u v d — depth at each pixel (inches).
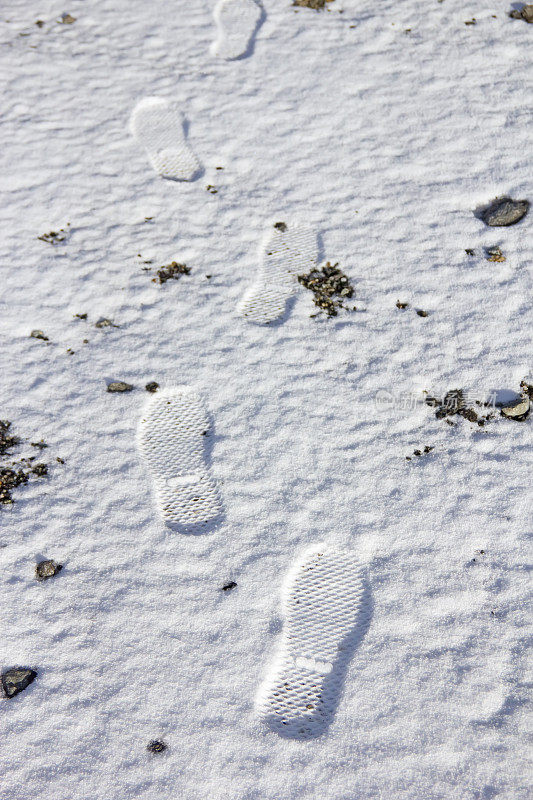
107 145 159.9
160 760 85.9
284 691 89.9
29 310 132.2
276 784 83.3
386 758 84.0
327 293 128.8
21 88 174.7
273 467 108.9
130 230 143.2
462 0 176.9
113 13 193.0
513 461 104.7
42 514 106.6
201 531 103.6
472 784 81.6
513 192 137.6
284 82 167.5
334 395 115.6
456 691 87.6
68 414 117.6
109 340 126.8
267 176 149.6
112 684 91.6
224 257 136.9
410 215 137.7
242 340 124.3
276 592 97.3
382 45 171.0
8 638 95.7
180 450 112.3
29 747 87.8
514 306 121.6
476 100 155.0
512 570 95.4
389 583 96.3
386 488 104.5
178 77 172.7
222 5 190.4
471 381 114.1
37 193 151.6
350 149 151.5
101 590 99.0
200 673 91.6
